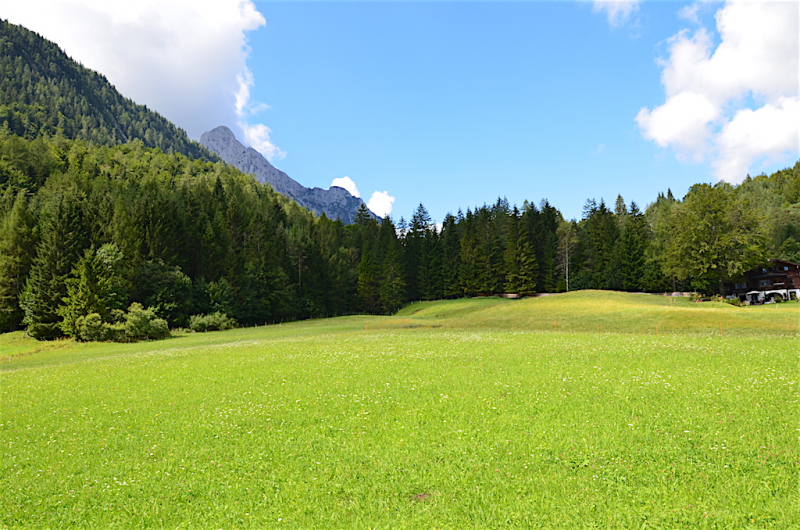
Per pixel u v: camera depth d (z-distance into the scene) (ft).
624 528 26.61
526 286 394.32
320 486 35.01
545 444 40.01
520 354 87.71
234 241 376.07
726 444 37.50
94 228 272.10
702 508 28.27
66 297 218.79
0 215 316.19
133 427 53.21
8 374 103.09
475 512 29.55
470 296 419.54
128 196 404.36
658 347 89.10
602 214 417.69
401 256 440.86
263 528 29.35
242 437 47.19
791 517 26.30
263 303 320.91
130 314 202.08
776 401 47.93
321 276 399.03
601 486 32.04
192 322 254.27
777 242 367.45
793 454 34.40
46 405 66.90
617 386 58.39
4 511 33.19
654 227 465.06
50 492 36.22
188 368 92.79
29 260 257.75
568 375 66.49
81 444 47.91
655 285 356.59
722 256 276.41
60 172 510.99
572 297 268.21
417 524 28.58
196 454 43.06
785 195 478.18
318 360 92.89
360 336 145.48
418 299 457.27
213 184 622.13
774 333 117.50
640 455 36.50
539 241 435.12
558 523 27.66
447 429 45.70
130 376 87.45
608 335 119.14
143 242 288.92
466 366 78.02
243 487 35.45
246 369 87.20
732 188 548.31
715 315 148.25
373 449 41.57
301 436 46.32
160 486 36.37
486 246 414.21
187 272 317.42
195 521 30.71
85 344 187.83
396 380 69.21
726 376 60.85
